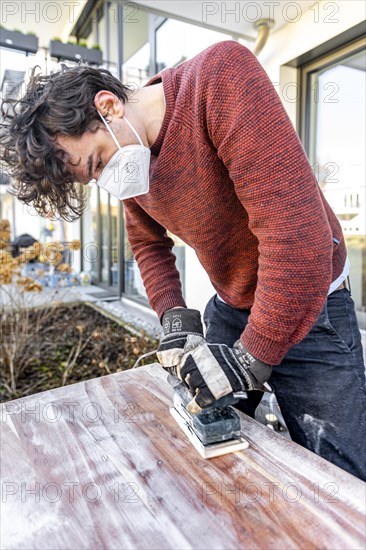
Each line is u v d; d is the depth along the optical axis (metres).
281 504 0.57
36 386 2.34
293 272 0.61
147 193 0.84
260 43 1.96
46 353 2.89
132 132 0.75
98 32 3.63
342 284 0.99
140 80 3.57
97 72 0.72
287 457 0.68
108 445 0.73
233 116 0.62
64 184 0.74
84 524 0.55
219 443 0.70
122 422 0.81
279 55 2.04
